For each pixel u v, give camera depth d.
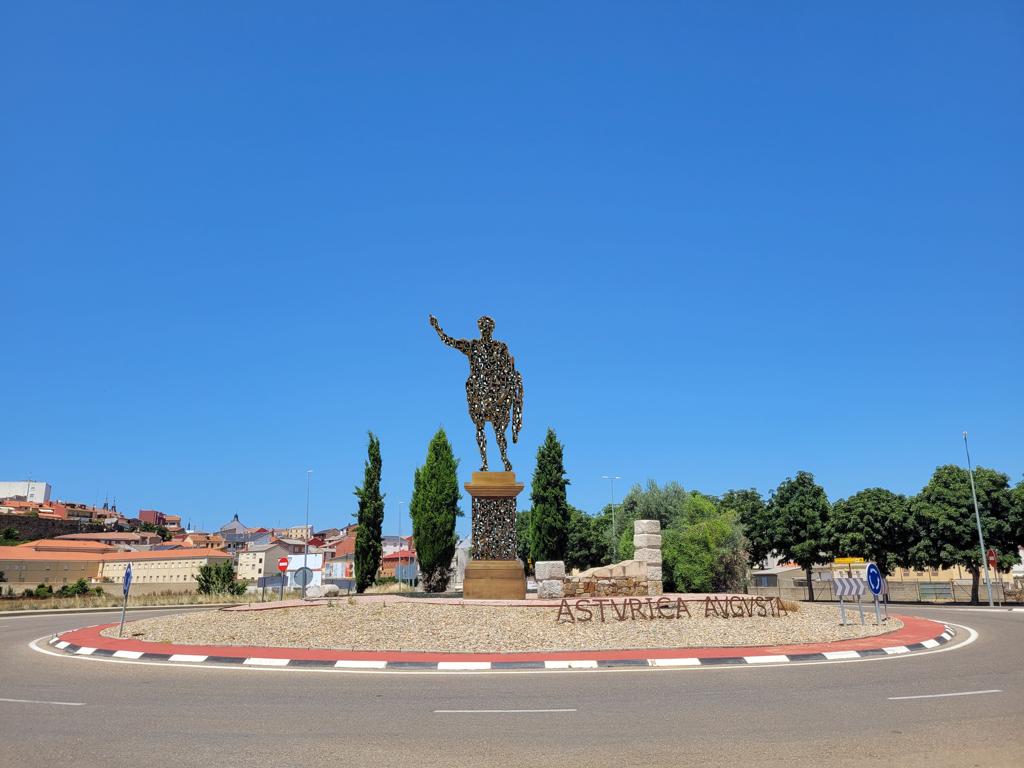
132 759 7.94
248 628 19.70
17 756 8.03
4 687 12.84
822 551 54.75
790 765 7.63
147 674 14.50
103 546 111.00
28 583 91.19
